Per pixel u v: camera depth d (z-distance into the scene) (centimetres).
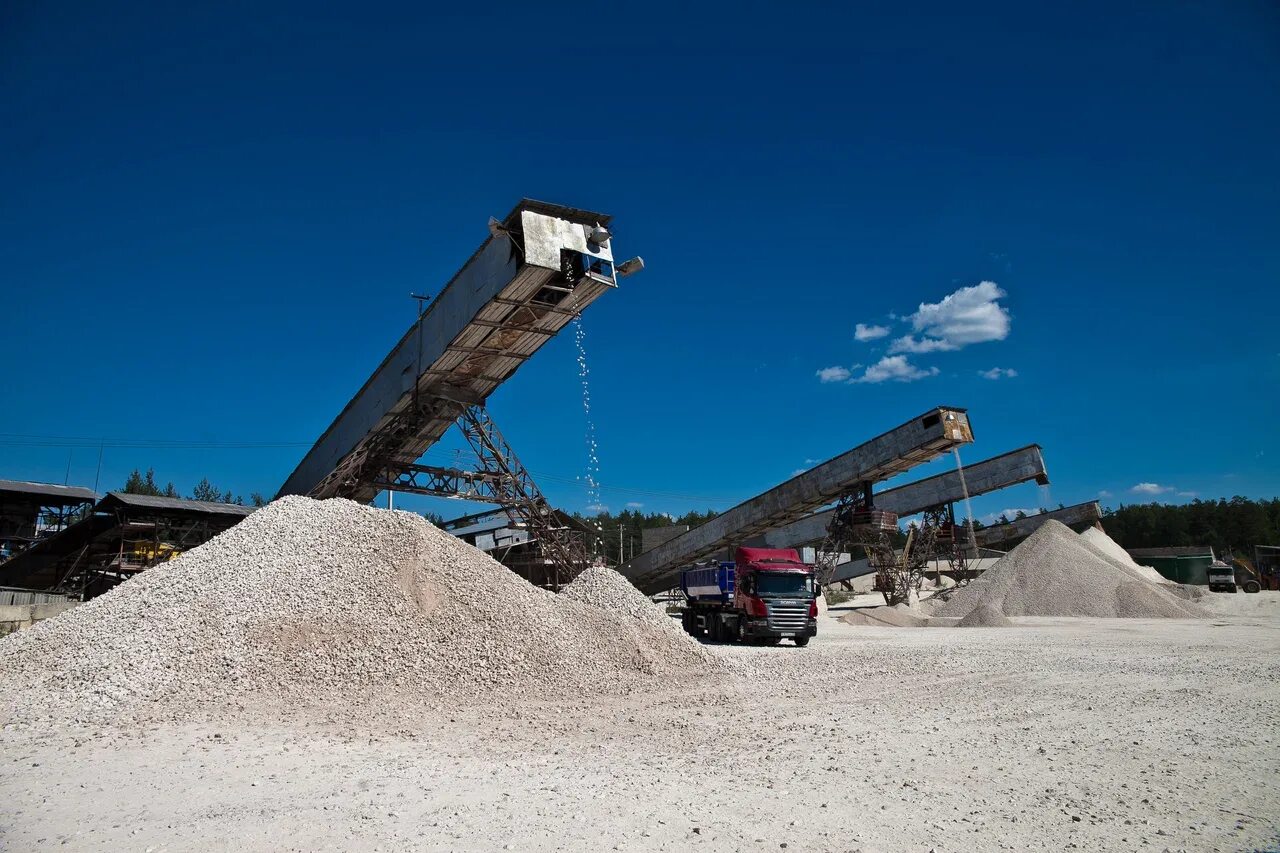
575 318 2731
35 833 566
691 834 569
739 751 870
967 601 4103
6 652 1207
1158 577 4875
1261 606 3969
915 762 811
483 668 1272
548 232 2420
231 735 911
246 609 1238
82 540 3553
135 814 614
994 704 1204
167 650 1130
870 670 1633
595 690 1291
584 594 1695
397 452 3447
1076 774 760
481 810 625
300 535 1491
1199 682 1431
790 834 571
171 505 3353
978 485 5125
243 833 566
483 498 3525
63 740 879
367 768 772
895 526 4328
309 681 1131
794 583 2400
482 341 2823
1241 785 720
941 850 541
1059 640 2414
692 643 1616
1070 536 4284
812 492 4388
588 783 717
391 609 1331
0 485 3781
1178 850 544
